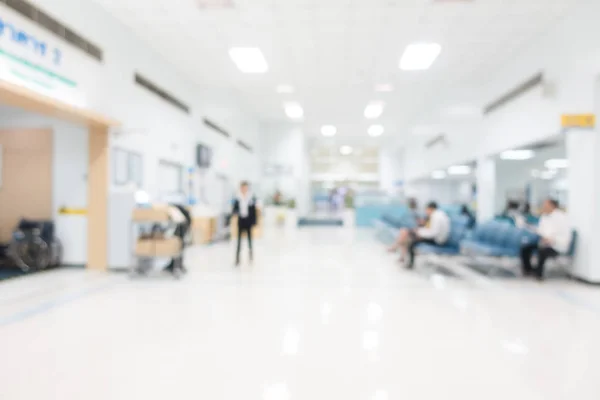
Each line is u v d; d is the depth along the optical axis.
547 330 3.36
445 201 20.80
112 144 6.16
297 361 2.68
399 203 16.73
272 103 12.09
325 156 27.27
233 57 7.88
